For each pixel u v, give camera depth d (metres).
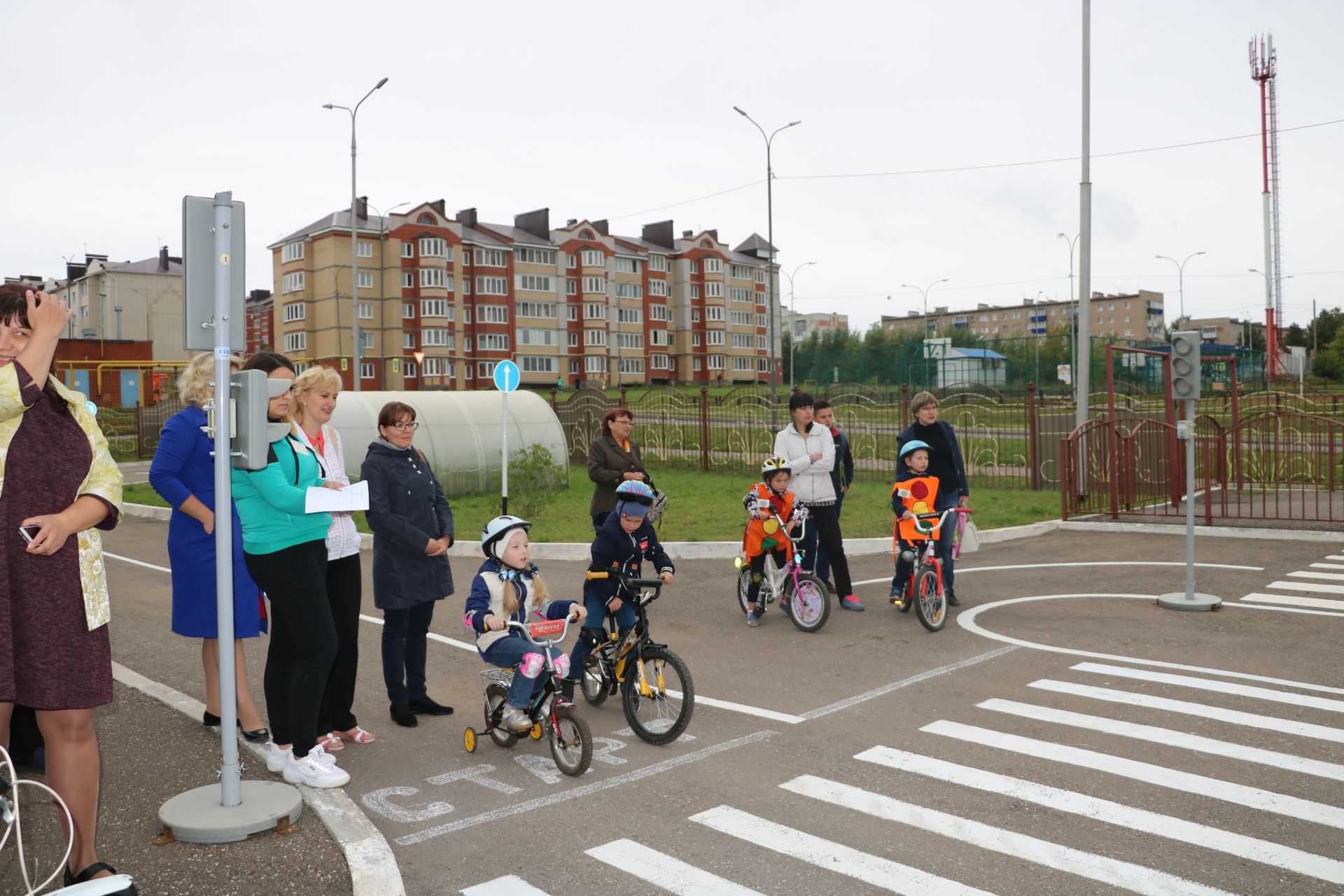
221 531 4.43
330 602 5.67
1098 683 6.72
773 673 7.28
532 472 17.67
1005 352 71.62
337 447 5.77
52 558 3.31
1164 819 4.47
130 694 6.62
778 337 103.75
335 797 4.79
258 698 6.86
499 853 4.31
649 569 6.18
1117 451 14.92
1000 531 13.97
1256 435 19.55
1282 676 6.79
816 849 4.26
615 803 4.86
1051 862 4.08
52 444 3.31
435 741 5.94
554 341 85.19
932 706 6.31
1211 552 12.01
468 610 5.48
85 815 3.45
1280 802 4.64
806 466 9.13
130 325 79.31
